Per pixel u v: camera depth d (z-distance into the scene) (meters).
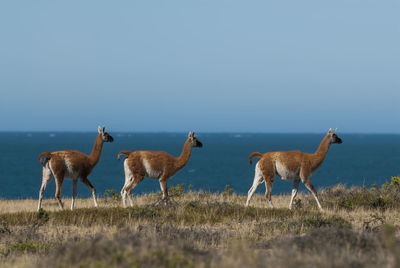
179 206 59.81
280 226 46.53
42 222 50.38
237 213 55.84
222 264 26.62
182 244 32.78
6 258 35.12
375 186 75.06
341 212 58.53
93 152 63.47
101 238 31.58
